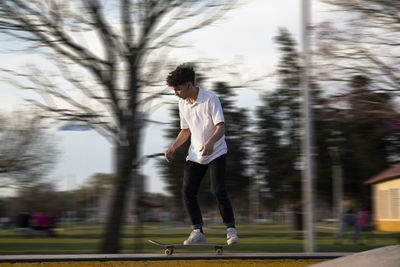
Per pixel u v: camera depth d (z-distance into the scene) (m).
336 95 16.03
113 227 15.29
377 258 2.67
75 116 14.46
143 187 15.12
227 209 5.08
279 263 5.15
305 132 14.53
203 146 4.92
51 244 25.03
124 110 14.92
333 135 45.16
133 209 14.87
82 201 58.47
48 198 50.50
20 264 4.95
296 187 50.47
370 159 45.28
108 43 14.75
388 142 44.06
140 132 15.03
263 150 51.09
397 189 38.78
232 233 5.06
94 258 5.02
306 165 14.34
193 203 5.22
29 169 32.66
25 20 13.95
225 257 5.10
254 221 64.50
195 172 5.22
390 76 15.56
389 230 39.88
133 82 14.86
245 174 50.75
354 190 47.75
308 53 14.98
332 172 47.75
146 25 14.75
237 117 46.62
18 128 29.02
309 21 15.02
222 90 14.77
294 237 30.84
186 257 5.06
